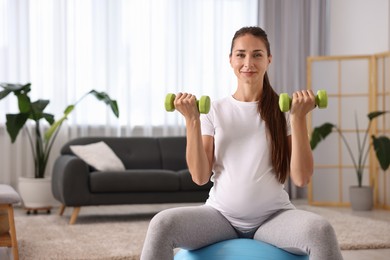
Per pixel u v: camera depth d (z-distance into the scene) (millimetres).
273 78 7672
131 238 4559
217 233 2262
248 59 2328
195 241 2166
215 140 2334
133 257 3869
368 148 6910
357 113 7211
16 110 6797
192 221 2137
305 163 2193
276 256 2211
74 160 5418
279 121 2297
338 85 7234
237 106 2340
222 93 7445
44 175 6473
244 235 2354
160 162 6312
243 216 2289
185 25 7336
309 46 7730
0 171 6777
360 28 7637
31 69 6863
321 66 7262
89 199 5430
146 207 6789
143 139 6379
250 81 2334
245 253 2219
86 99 7027
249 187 2254
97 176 5438
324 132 6785
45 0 6867
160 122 7297
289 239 2082
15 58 6766
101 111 7102
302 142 2184
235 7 7492
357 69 7191
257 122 2309
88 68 7043
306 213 2123
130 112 7152
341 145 7246
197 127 2242
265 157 2275
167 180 5613
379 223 5383
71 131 7000
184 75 7336
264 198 2256
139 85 7211
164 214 2092
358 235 4738
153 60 7254
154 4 7234
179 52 7297
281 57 7660
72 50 6961
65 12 6895
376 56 7074
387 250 4305
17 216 5922
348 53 7656
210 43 7418
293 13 7699
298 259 2252
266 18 7598
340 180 7238
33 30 6844
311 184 7172
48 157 6797
